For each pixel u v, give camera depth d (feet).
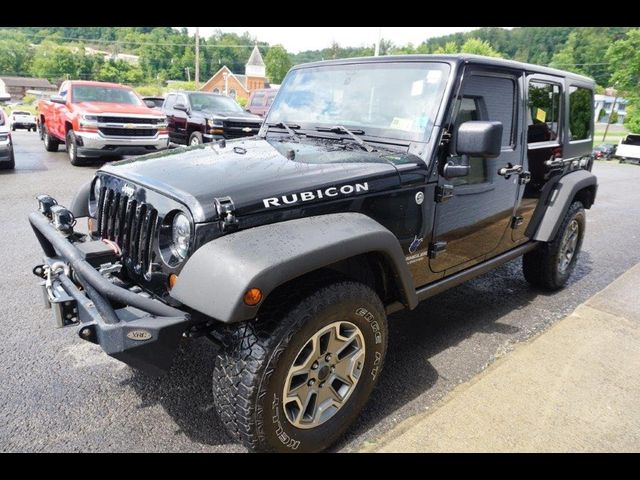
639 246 21.84
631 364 10.80
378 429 8.41
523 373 10.25
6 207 22.58
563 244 14.47
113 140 34.35
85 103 35.81
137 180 7.90
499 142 8.56
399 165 8.70
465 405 9.09
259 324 6.68
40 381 9.39
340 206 7.82
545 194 13.43
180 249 6.96
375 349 8.14
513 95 11.24
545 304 14.29
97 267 7.97
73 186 28.35
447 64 9.40
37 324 11.62
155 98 65.87
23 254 16.34
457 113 9.52
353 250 7.11
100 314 6.70
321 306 6.93
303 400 7.30
